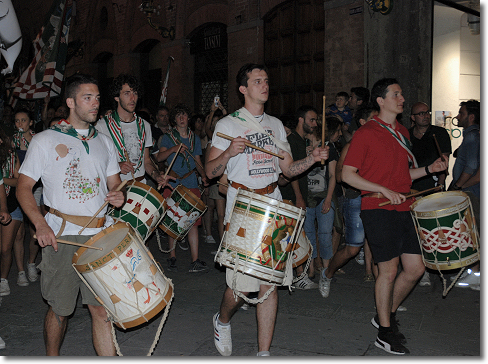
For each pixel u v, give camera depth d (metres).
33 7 18.16
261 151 3.34
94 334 3.06
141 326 4.09
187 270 5.93
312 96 10.00
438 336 3.89
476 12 8.47
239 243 3.02
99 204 3.02
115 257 2.68
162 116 8.09
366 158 3.67
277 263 3.00
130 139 4.68
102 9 15.70
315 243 5.27
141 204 4.09
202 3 12.20
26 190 2.83
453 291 5.03
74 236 2.92
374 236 3.63
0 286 4.95
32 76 9.55
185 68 12.88
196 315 4.38
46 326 3.00
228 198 3.37
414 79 8.40
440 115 8.68
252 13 10.91
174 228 5.39
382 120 3.78
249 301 3.15
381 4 8.26
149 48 14.78
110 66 16.31
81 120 3.01
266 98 3.43
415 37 8.33
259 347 3.41
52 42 9.47
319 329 4.04
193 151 5.98
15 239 5.23
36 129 9.29
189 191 5.34
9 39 7.22
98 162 3.03
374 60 8.56
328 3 9.09
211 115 7.36
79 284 3.01
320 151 3.37
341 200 5.95
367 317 4.32
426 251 3.54
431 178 5.48
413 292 5.00
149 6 12.30
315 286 5.17
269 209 2.98
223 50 12.12
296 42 10.22
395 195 3.50
